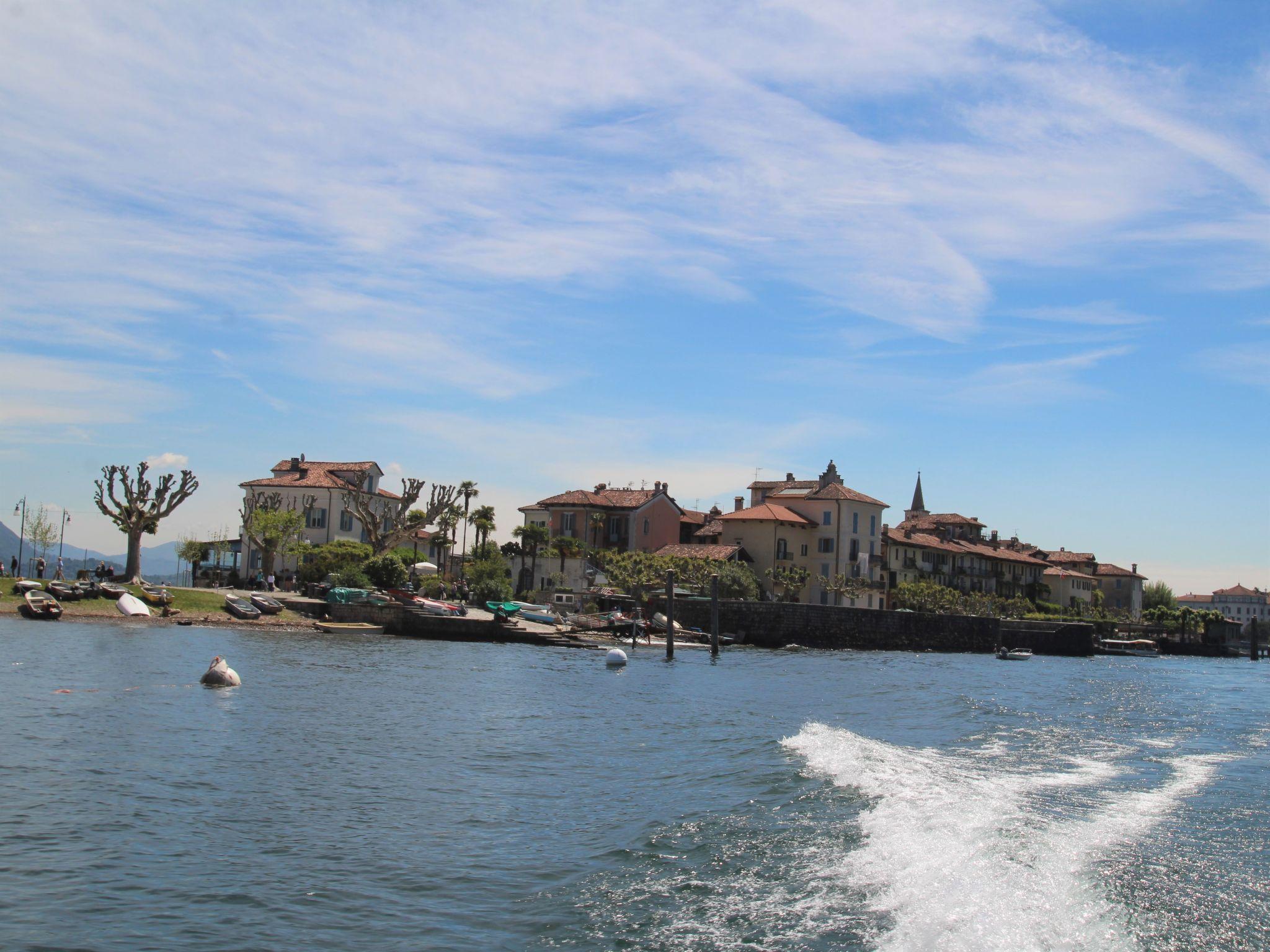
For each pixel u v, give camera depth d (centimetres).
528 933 1320
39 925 1300
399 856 1672
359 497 9375
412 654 5719
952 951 1188
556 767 2508
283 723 2984
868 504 12000
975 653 9988
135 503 7294
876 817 1884
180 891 1454
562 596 9200
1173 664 10750
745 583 10169
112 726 2739
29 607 6116
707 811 1984
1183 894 1430
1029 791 2214
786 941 1243
